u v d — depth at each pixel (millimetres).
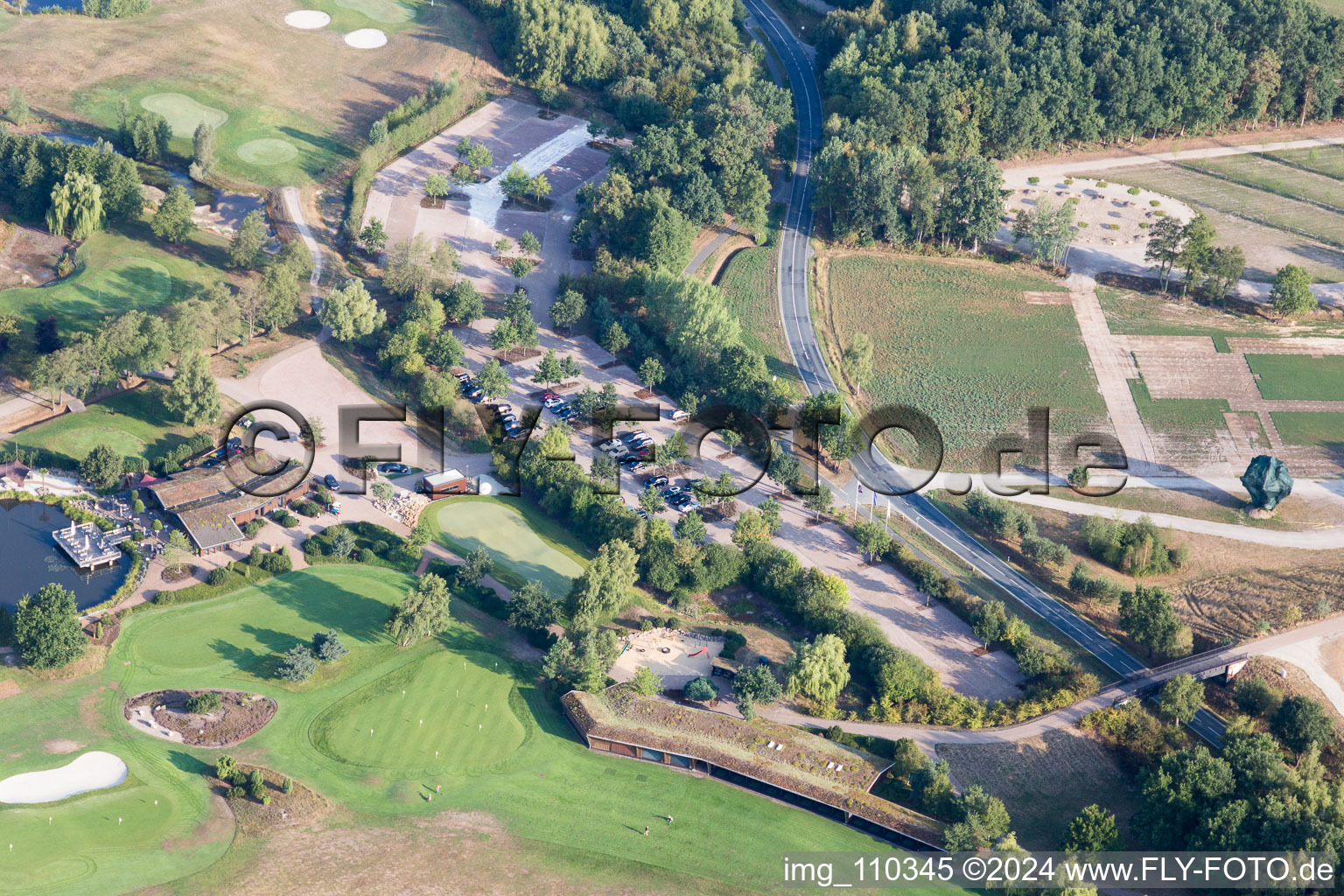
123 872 198375
